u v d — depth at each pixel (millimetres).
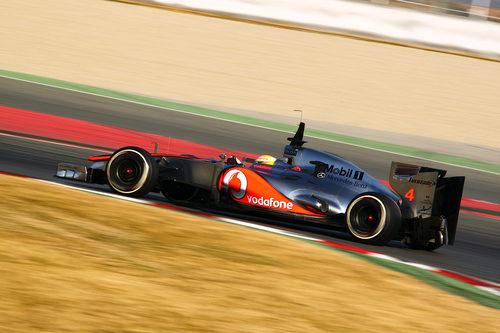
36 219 20219
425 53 96438
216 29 95250
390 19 99688
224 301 15703
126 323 13320
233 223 27266
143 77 73000
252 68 81688
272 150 52562
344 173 28547
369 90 79312
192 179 29297
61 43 82062
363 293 18531
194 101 66500
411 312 17453
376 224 26391
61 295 14266
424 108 75438
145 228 21891
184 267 18047
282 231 27078
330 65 86438
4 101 55188
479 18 102000
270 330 14242
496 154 61469
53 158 40781
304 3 100688
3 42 78938
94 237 19500
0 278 14547
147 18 97125
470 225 37656
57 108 55781
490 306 20125
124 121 54906
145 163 28406
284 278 18609
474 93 83312
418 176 28219
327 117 67625
